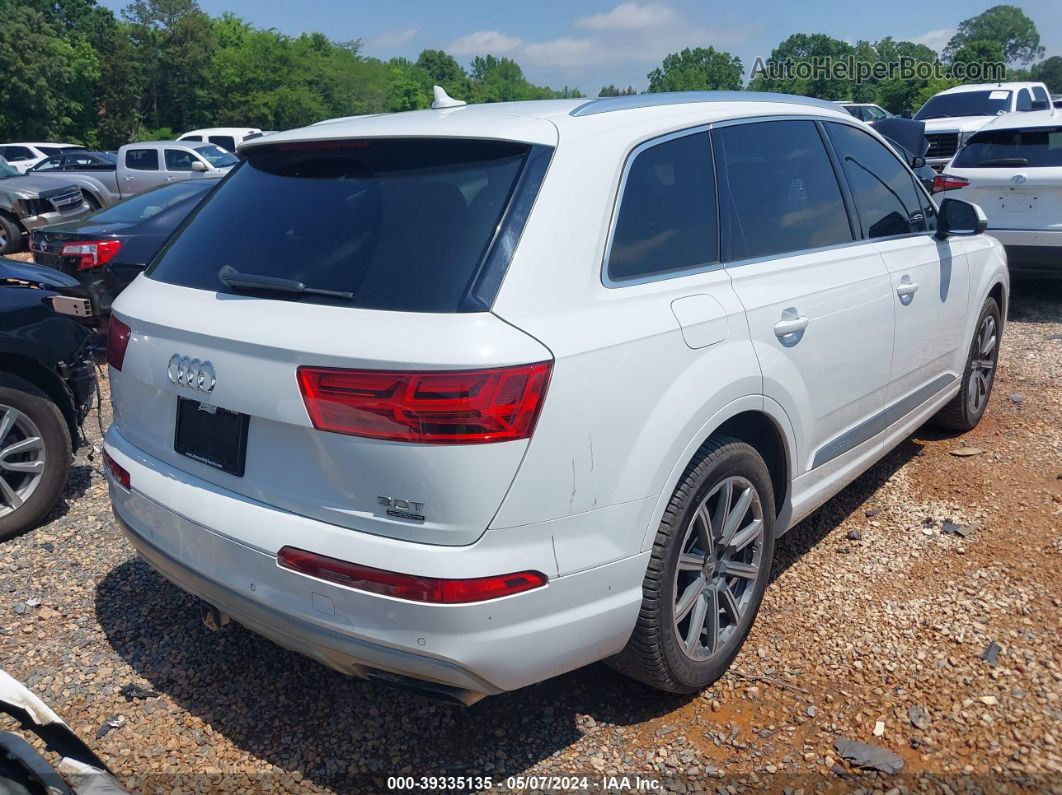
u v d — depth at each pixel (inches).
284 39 2792.8
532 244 94.2
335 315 91.8
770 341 119.3
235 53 2790.4
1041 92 591.2
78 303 163.2
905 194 168.7
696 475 107.4
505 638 90.1
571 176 100.3
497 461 86.6
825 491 141.4
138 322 111.0
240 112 2731.3
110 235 289.1
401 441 85.7
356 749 110.3
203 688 122.6
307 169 111.5
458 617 87.0
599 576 96.9
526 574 90.4
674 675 110.0
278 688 122.6
